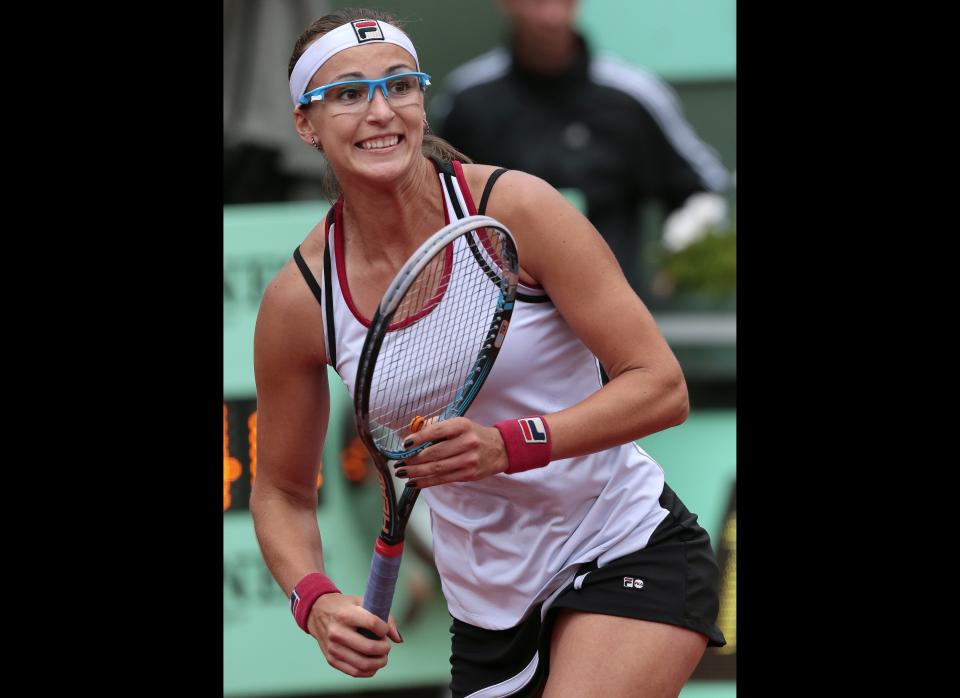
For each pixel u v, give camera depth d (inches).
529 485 400.5
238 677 665.0
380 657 394.9
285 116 782.5
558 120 793.6
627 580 399.5
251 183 779.4
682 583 402.3
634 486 411.8
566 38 788.6
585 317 385.1
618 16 797.2
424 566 671.8
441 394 400.5
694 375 747.4
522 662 419.8
